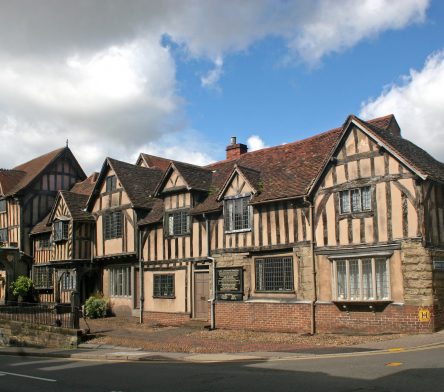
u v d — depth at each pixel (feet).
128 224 79.82
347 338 49.39
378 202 51.52
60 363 45.47
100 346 54.60
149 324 71.72
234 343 51.21
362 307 51.83
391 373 30.50
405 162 49.62
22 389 31.91
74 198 92.58
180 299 70.79
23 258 106.93
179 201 72.23
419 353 38.17
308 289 56.03
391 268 50.08
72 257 86.22
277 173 64.59
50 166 113.50
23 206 108.68
